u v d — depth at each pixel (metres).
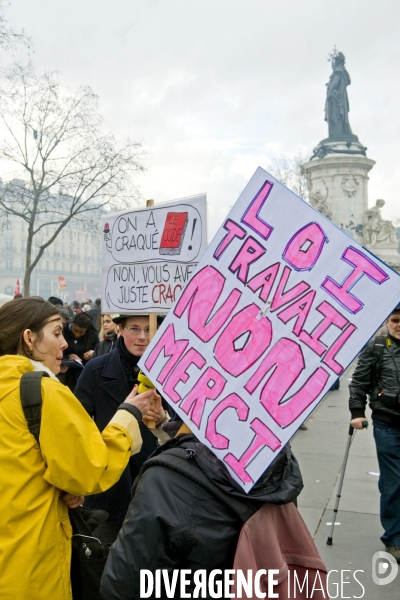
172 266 3.05
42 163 28.67
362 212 30.83
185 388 2.05
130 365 3.26
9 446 2.01
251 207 2.03
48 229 87.44
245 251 2.03
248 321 1.99
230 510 1.81
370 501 5.57
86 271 94.62
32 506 2.01
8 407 2.04
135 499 1.86
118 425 2.22
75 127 28.41
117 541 1.83
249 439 1.88
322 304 1.88
